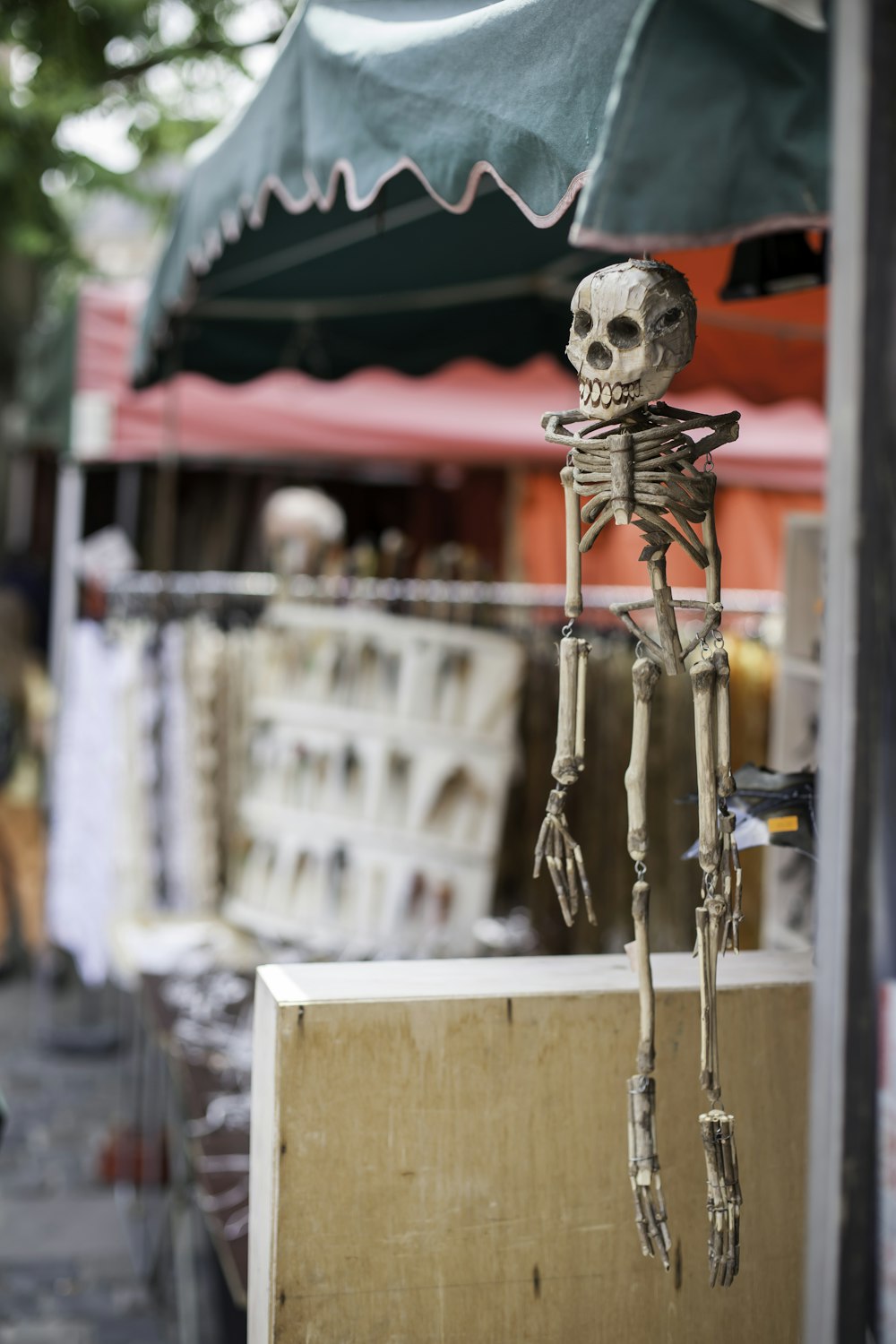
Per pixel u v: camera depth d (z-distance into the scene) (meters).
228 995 3.22
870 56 1.07
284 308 4.16
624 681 3.91
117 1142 4.17
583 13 1.38
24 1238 3.84
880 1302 1.13
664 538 1.39
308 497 4.82
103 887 4.64
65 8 5.16
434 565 4.43
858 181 1.08
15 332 9.25
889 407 1.09
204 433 5.83
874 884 1.09
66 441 5.32
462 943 3.72
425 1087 1.62
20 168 6.36
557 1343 1.66
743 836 1.75
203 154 2.83
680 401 5.37
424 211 3.06
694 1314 1.68
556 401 6.15
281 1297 1.59
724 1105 1.68
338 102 1.92
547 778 4.18
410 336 4.28
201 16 5.26
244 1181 2.20
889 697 1.10
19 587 7.52
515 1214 1.64
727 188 1.33
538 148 1.43
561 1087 1.66
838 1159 1.10
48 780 5.70
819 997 1.12
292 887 3.78
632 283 1.32
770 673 3.79
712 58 1.31
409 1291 1.62
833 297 1.11
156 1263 3.55
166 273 3.28
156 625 4.55
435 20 1.69
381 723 3.77
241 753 4.53
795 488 6.73
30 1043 5.62
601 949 3.89
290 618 3.97
